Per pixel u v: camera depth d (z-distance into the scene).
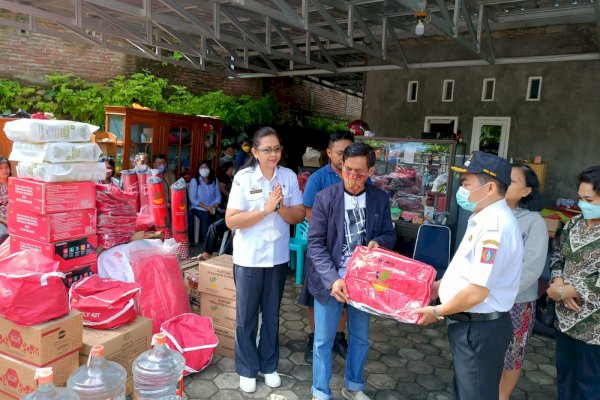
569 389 2.39
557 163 7.21
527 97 7.36
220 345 3.23
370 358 3.38
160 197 5.10
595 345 2.21
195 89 10.30
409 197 5.07
